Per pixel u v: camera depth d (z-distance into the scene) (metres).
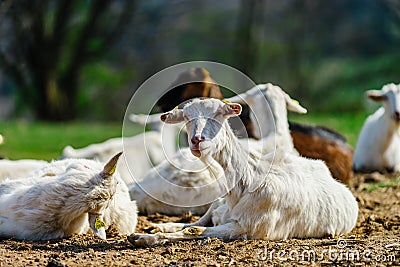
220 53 55.34
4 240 9.53
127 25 48.88
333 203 10.14
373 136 18.11
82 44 46.22
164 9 54.53
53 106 46.81
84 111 52.28
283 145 12.68
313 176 10.23
